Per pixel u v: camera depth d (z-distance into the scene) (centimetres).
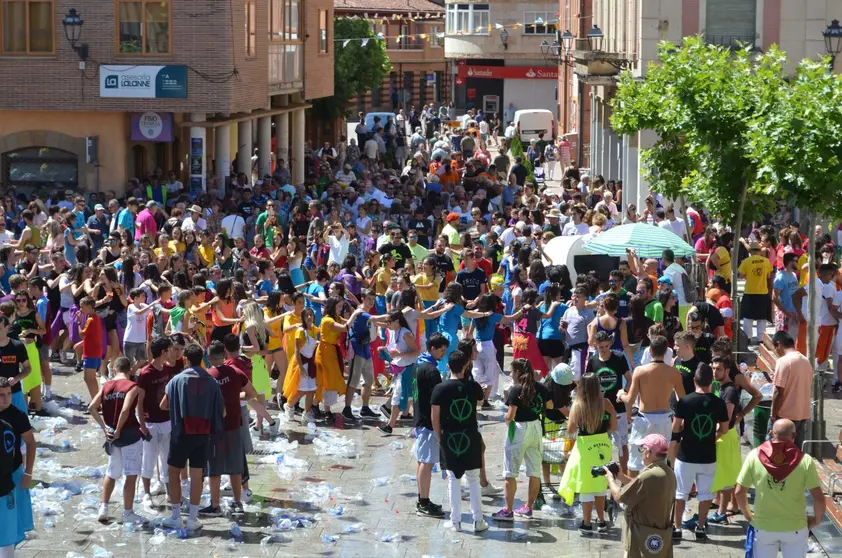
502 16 12425
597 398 1978
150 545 1950
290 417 2719
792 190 2291
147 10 5022
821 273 2844
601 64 5388
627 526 1716
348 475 2334
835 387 2886
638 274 3266
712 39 4744
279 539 1977
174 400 2006
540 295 3023
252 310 2536
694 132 2969
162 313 2809
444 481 2302
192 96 5066
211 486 2103
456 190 5341
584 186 5725
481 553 1917
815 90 2333
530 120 10162
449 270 3416
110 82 5041
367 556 1905
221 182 5475
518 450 2064
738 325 2948
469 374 2030
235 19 5134
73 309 3117
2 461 1753
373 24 12238
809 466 1653
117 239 3612
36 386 2666
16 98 5066
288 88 6244
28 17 5028
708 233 3659
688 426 1950
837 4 4675
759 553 1677
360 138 8269
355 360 2723
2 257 3378
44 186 5200
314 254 3925
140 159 5522
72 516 2088
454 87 12938
